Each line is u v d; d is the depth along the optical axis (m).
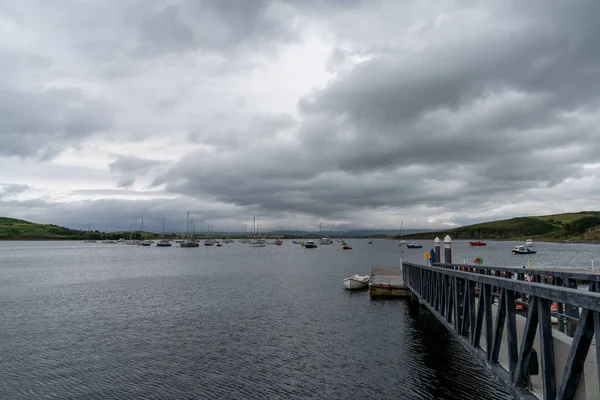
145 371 21.11
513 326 8.63
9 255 140.88
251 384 19.34
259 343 25.92
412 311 35.41
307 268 85.44
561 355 7.18
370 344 25.52
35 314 35.50
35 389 19.02
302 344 25.64
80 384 19.55
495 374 9.37
